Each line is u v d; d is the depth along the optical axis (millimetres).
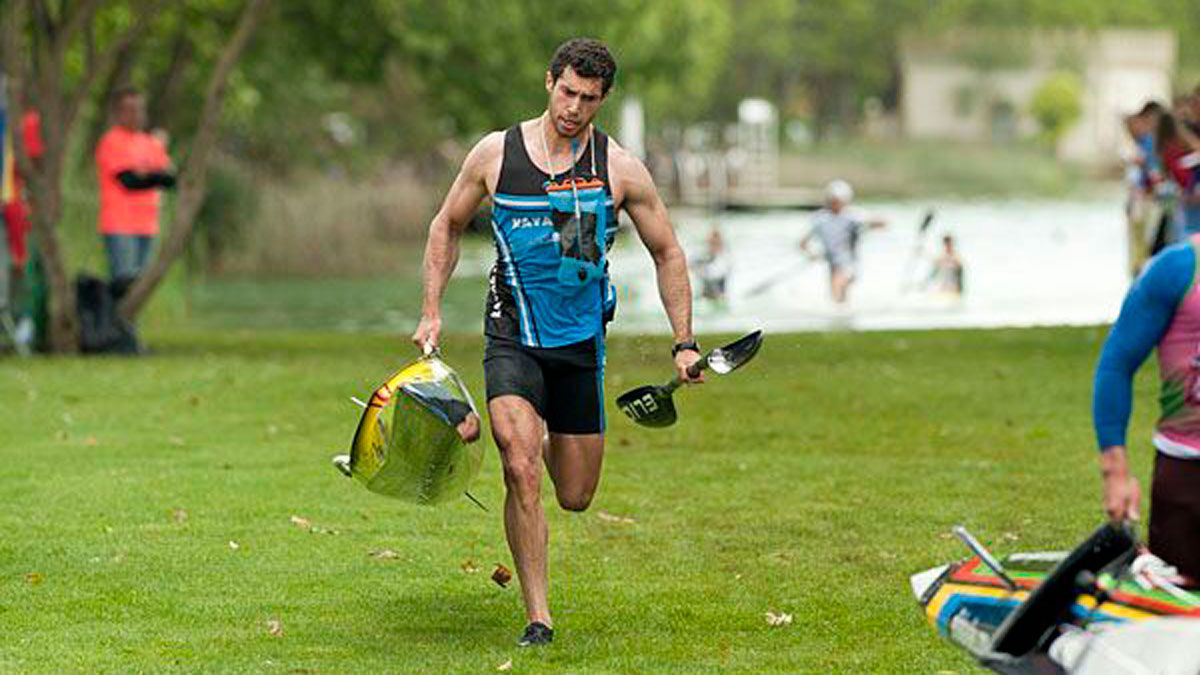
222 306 67812
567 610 18656
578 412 17406
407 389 16719
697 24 85000
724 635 17719
